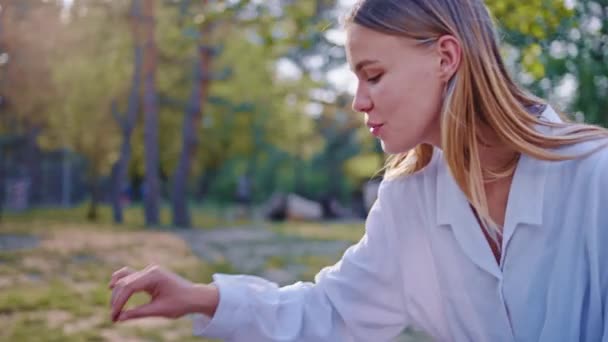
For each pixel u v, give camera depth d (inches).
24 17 709.3
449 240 48.0
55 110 828.0
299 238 548.4
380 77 45.6
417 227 50.4
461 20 44.6
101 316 204.2
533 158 44.8
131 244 455.2
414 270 50.4
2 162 1166.3
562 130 44.8
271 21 235.1
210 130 1131.3
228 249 445.7
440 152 50.3
